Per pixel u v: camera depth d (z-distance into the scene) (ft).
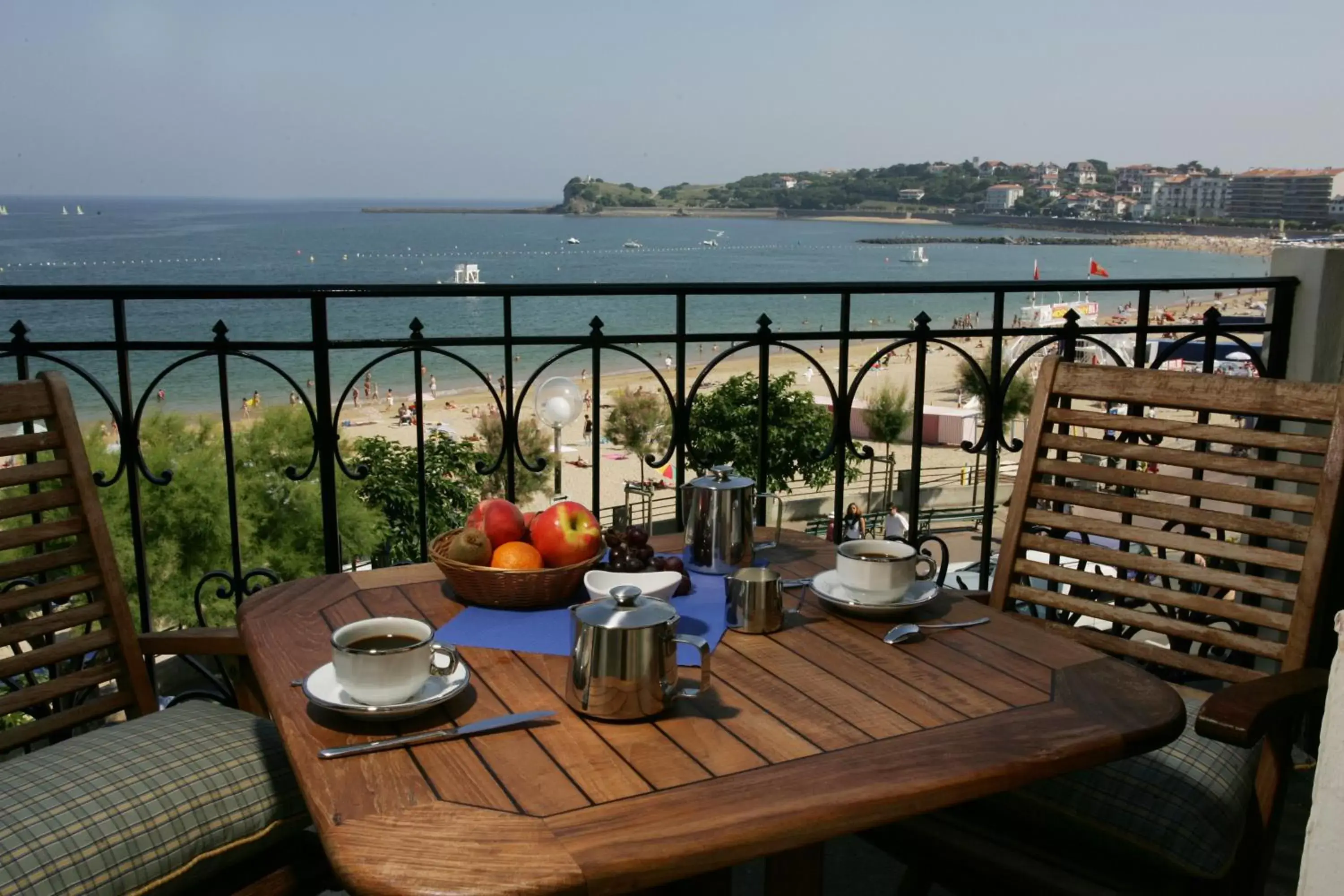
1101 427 6.48
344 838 2.86
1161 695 4.00
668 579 4.73
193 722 5.27
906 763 3.33
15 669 5.38
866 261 369.50
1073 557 6.47
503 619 4.78
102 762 4.77
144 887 4.36
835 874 7.24
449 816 2.98
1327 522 5.47
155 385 7.31
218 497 45.01
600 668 3.63
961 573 17.35
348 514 46.01
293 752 3.43
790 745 3.48
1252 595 8.11
